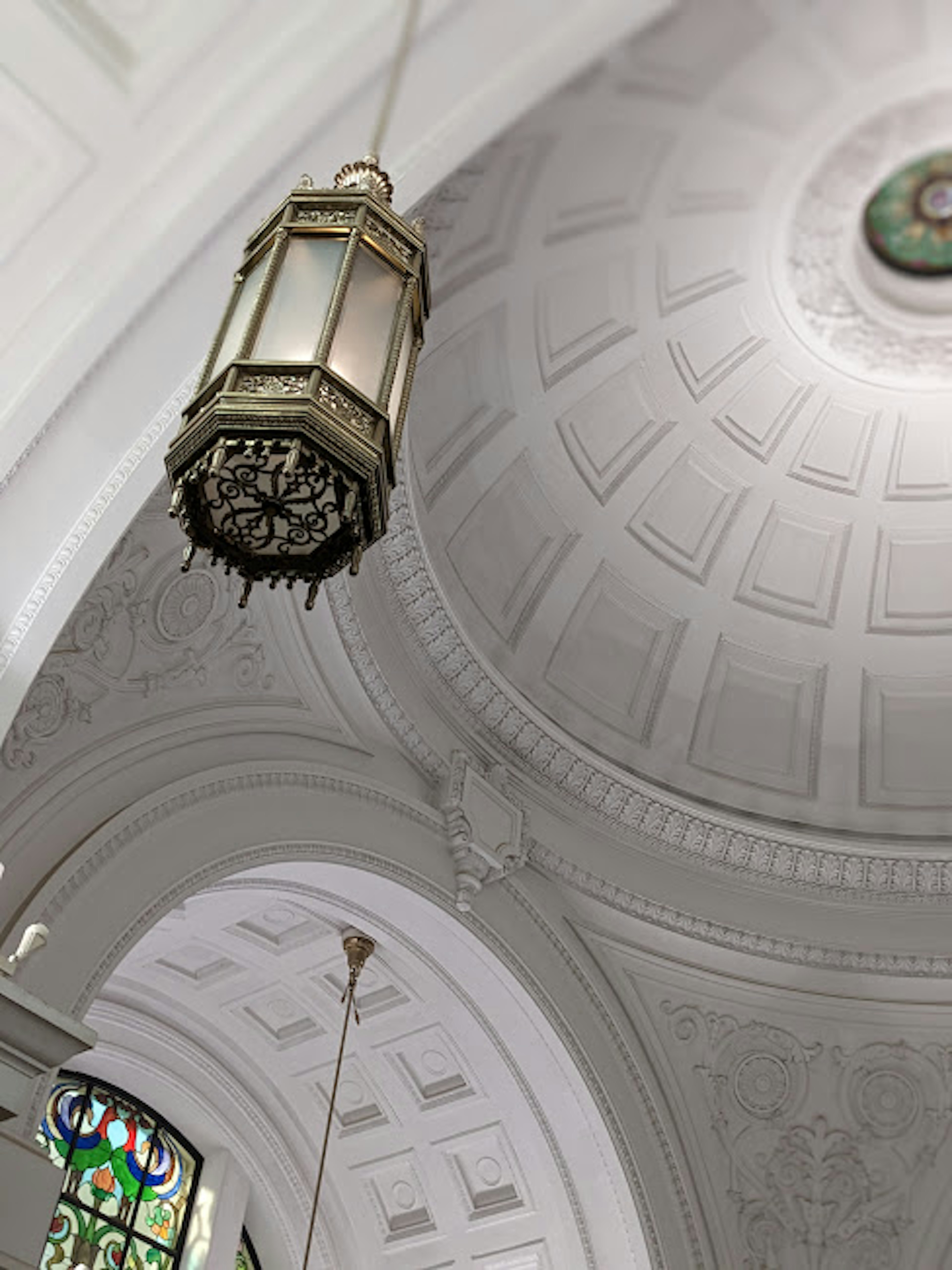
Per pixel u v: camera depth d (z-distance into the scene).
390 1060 9.34
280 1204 9.89
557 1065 8.48
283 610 7.25
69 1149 9.07
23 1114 4.91
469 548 8.79
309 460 3.76
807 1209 8.96
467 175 6.35
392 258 4.24
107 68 5.51
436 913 7.98
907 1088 9.27
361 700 7.87
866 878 9.66
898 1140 9.17
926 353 8.72
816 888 9.66
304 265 4.14
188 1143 9.89
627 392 8.98
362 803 7.70
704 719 9.88
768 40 6.71
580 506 9.27
